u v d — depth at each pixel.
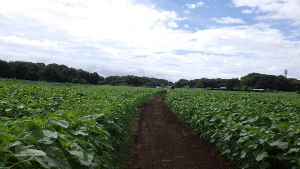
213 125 9.27
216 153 8.55
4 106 6.39
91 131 4.57
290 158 5.06
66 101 9.97
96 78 98.75
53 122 3.66
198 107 12.47
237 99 17.14
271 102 14.38
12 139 2.52
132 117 14.38
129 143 9.37
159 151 8.82
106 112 6.59
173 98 23.16
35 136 2.73
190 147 9.44
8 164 2.34
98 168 3.73
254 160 5.80
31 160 2.43
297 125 5.78
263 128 5.98
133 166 7.09
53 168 2.74
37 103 7.54
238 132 6.82
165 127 13.54
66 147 3.13
